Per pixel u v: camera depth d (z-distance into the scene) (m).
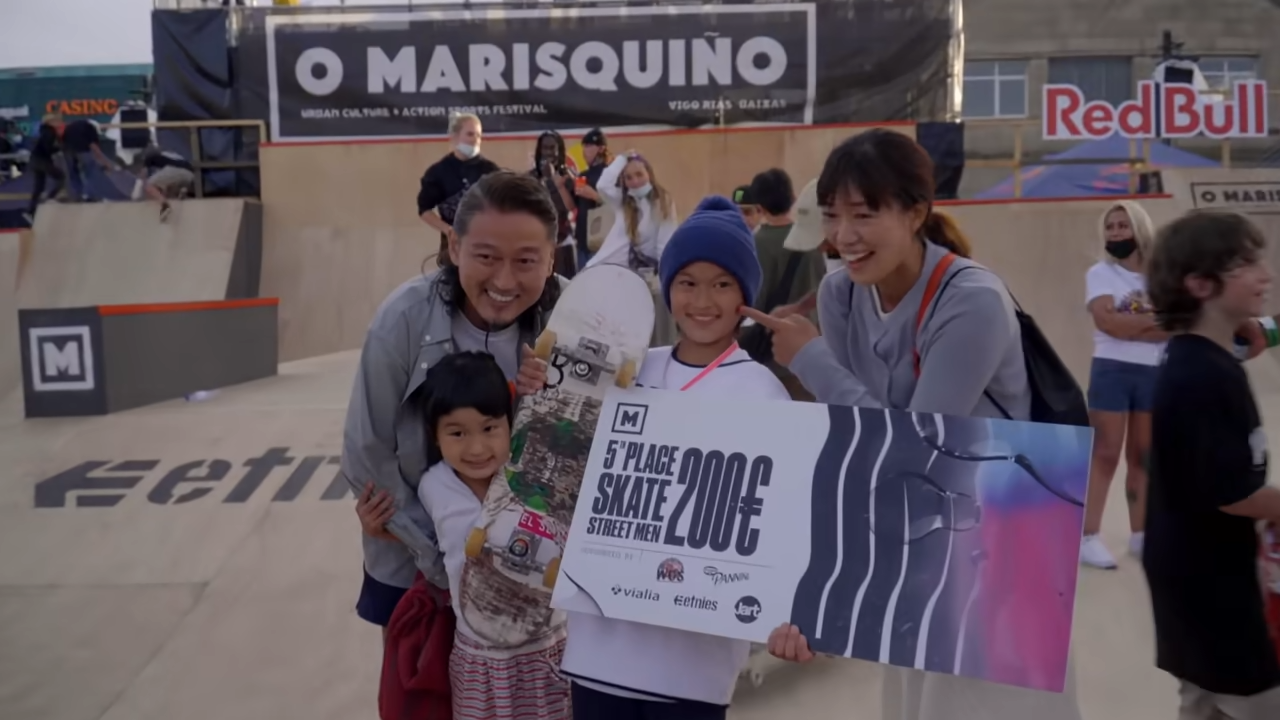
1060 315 9.41
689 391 2.33
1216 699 2.41
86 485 5.71
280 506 5.30
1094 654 3.61
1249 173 9.99
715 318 2.31
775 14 11.51
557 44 11.62
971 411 2.21
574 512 2.31
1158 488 2.43
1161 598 2.44
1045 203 9.83
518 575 2.43
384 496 2.60
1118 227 4.32
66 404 6.97
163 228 11.16
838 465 2.18
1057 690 1.96
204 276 10.85
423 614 2.58
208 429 6.56
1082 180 10.77
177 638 4.09
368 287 11.29
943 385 2.20
